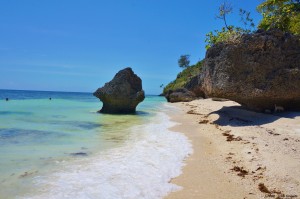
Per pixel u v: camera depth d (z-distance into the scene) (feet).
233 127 47.52
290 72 52.11
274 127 43.27
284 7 83.97
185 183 22.39
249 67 53.47
